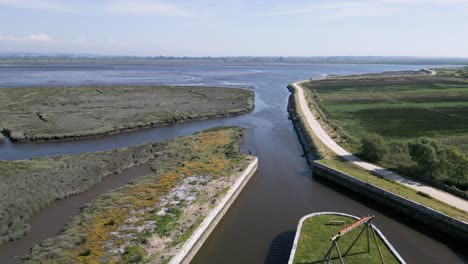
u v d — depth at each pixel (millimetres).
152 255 22891
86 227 26750
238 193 35438
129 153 45594
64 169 39031
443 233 27922
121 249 23797
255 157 43219
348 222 27234
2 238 25703
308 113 69750
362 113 72312
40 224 28516
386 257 22656
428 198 31234
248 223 29812
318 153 43938
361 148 42781
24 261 23031
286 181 39219
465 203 30125
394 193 31922
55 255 22984
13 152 47906
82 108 75562
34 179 35781
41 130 56500
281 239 27219
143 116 68812
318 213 28875
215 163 40875
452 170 34562
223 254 25391
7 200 30906
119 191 33531
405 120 64562
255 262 24328
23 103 79188
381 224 29672
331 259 22469
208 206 29562
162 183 35312
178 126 65562
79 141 54094
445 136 52781
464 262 24516
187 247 24078
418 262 24297
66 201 32688
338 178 37562
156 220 27594
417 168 37625
